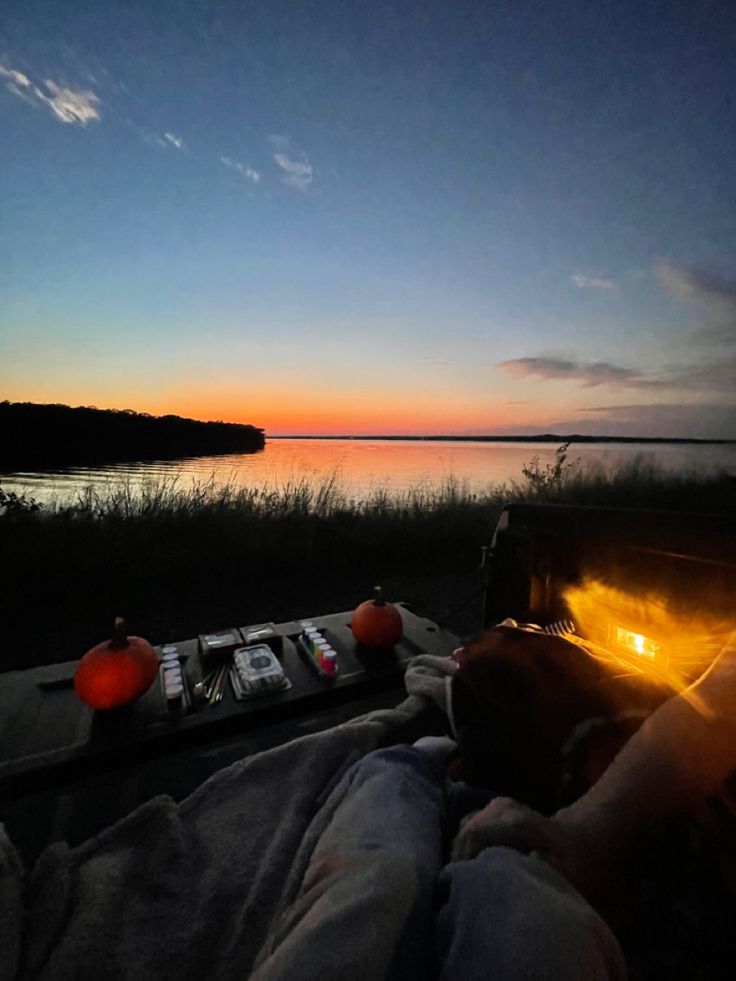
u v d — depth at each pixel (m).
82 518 5.46
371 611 2.40
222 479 8.42
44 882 1.21
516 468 20.06
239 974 1.02
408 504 7.64
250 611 4.36
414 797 1.08
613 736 0.97
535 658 1.11
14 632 3.78
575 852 0.76
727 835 0.80
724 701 0.79
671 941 0.81
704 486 11.02
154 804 1.46
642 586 1.54
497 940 0.61
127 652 1.84
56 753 1.59
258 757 1.62
